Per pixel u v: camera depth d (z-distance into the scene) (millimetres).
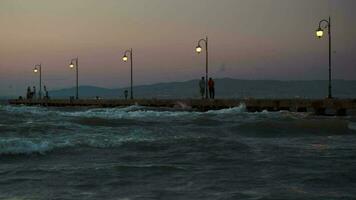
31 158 12070
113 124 20688
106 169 10539
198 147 14484
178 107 44062
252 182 9320
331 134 20438
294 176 9992
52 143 13867
